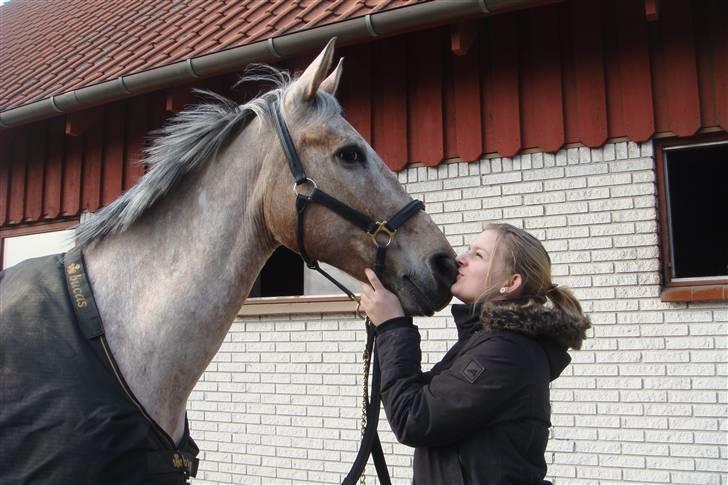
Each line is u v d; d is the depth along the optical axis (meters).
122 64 5.14
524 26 4.00
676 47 3.58
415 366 1.73
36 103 5.11
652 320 3.52
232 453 4.73
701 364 3.40
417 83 4.30
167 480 1.68
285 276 6.23
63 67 5.78
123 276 1.82
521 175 3.95
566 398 3.68
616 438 3.54
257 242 1.96
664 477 3.42
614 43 3.75
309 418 4.47
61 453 1.53
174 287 1.81
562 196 3.82
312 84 1.93
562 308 1.70
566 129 3.83
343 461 4.32
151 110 5.37
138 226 1.89
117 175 5.49
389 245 1.92
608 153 3.72
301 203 1.89
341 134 1.95
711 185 4.37
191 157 1.92
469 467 1.58
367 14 3.77
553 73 3.89
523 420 1.60
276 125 1.96
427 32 4.30
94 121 5.54
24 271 1.83
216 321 1.85
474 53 4.14
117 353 1.72
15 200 6.00
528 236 1.79
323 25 3.93
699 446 3.37
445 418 1.57
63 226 5.79
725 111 3.44
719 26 3.49
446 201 4.16
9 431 1.56
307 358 4.53
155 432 1.68
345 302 4.39
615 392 3.57
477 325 1.76
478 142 4.07
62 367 1.61
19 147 6.05
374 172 1.98
